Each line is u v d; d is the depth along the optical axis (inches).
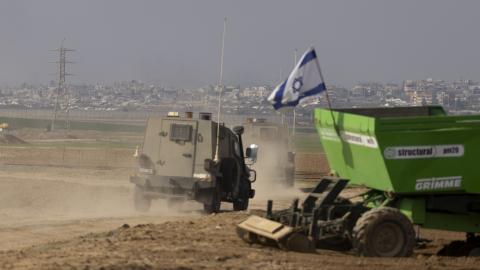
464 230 1834.4
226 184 3144.7
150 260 1619.1
